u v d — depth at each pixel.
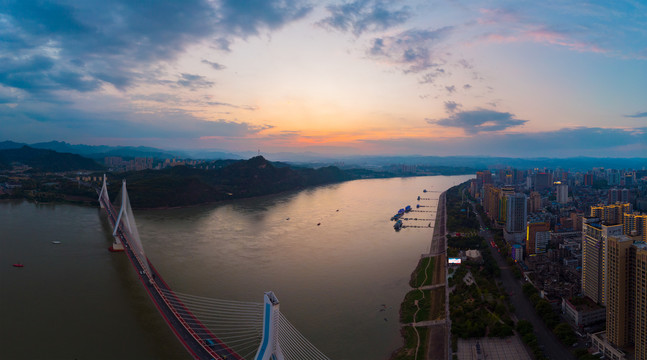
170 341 152.25
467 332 163.38
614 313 149.88
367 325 171.12
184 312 171.00
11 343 148.12
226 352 139.00
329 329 165.75
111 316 172.00
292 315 176.62
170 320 161.62
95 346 147.25
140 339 153.12
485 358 149.00
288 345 150.25
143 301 188.00
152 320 169.00
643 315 135.25
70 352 142.75
